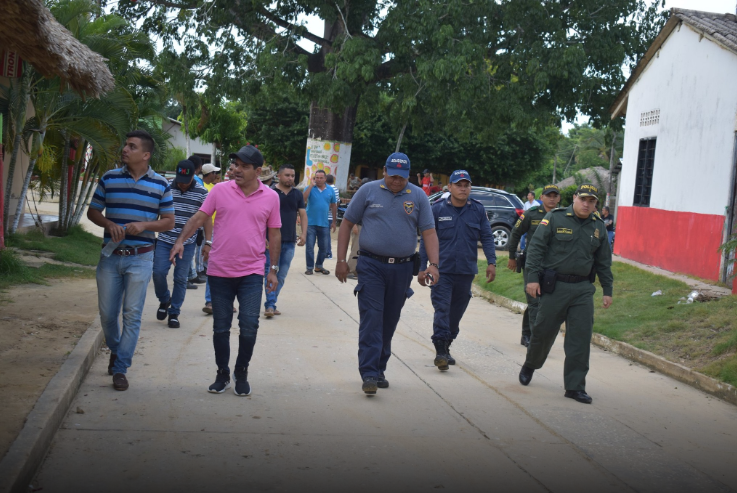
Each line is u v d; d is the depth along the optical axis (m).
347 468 4.33
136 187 5.59
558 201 8.38
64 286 9.52
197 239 8.20
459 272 7.15
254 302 5.69
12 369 5.45
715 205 13.19
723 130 13.10
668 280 11.75
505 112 21.81
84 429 4.70
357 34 23.62
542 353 6.58
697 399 6.69
